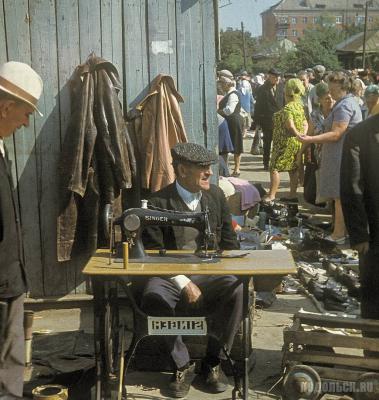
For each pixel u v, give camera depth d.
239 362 4.92
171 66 6.20
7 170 3.89
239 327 4.75
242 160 16.38
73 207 6.00
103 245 6.08
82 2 6.03
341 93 8.15
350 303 6.38
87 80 5.83
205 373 4.82
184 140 6.13
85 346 5.40
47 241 6.17
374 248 4.57
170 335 4.47
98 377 4.43
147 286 4.65
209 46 6.23
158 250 4.75
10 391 4.01
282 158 10.22
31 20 5.98
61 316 6.13
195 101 6.27
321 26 64.06
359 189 4.52
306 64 58.31
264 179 13.41
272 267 4.26
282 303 6.53
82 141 5.81
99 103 5.84
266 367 5.11
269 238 8.23
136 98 6.18
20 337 4.05
